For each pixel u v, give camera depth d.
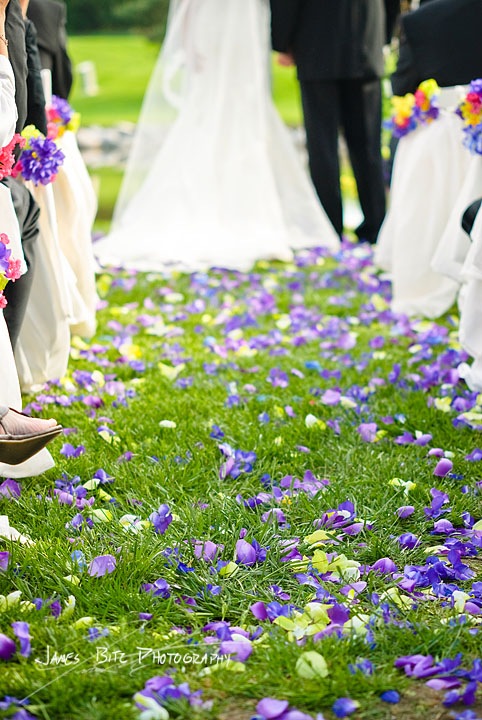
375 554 2.75
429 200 5.26
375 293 6.12
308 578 2.55
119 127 16.69
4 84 2.95
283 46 7.47
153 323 5.42
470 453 3.50
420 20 5.05
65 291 3.82
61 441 3.56
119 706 2.04
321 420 3.82
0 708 2.00
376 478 3.25
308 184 7.89
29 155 3.64
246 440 3.59
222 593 2.53
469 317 3.84
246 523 2.92
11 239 3.09
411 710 2.06
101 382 4.21
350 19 7.32
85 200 4.29
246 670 2.17
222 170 7.53
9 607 2.40
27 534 2.84
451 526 2.92
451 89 5.09
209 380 4.38
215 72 7.54
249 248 7.25
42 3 4.88
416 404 3.98
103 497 3.09
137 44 23.41
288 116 17.84
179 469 3.30
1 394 2.85
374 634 2.29
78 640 2.27
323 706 2.06
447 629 2.30
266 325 5.48
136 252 7.20
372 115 7.68
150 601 2.46
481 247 3.76
